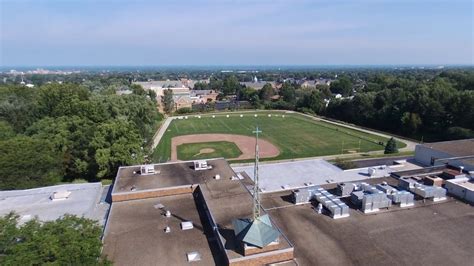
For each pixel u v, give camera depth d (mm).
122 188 38906
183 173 44062
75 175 59844
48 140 56188
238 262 24750
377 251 27422
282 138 98938
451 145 53625
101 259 25000
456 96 95000
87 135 59500
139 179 41906
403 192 36031
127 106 87000
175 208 35906
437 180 40062
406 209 34969
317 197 36281
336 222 32438
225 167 46375
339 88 196625
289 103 164750
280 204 36562
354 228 31219
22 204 38812
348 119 130625
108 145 56344
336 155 78938
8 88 93250
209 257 26750
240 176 47781
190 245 28484
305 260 26219
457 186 38062
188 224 31406
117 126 57562
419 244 28422
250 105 171250
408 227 31266
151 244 28719
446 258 26422
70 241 22125
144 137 83562
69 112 73500
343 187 38469
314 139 97000
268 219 27719
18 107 75812
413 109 105062
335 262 26000
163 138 100438
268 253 25328
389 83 160500
